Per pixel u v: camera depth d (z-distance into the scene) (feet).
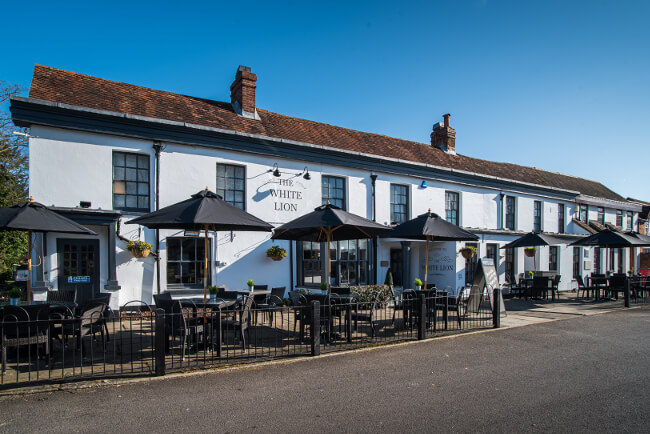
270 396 16.35
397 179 48.80
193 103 41.60
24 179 66.33
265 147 39.58
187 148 35.94
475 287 35.12
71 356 21.80
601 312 39.58
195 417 14.34
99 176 32.09
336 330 28.27
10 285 47.09
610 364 21.20
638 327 31.78
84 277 31.73
